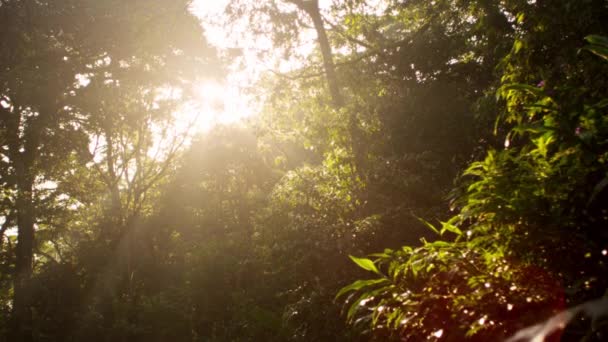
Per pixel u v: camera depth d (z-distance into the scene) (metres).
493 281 2.59
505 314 2.50
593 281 2.47
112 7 17.36
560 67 5.19
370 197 9.20
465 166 10.59
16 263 19.17
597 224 2.59
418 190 8.98
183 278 14.50
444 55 15.68
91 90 17.66
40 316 14.85
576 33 5.45
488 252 2.82
